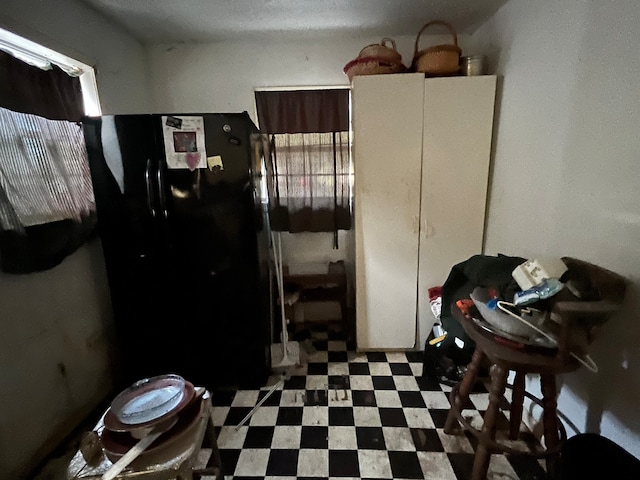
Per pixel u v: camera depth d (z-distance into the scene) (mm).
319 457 1597
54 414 1683
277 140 2557
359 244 2318
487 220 2258
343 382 2158
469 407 1898
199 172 1822
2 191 1400
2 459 1413
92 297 1968
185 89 2629
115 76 2201
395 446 1652
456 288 1823
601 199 1294
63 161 1725
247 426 1800
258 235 1973
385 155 2174
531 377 1760
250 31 2346
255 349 2064
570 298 1214
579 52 1394
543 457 1319
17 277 1487
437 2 1959
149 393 1178
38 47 1637
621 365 1221
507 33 1970
